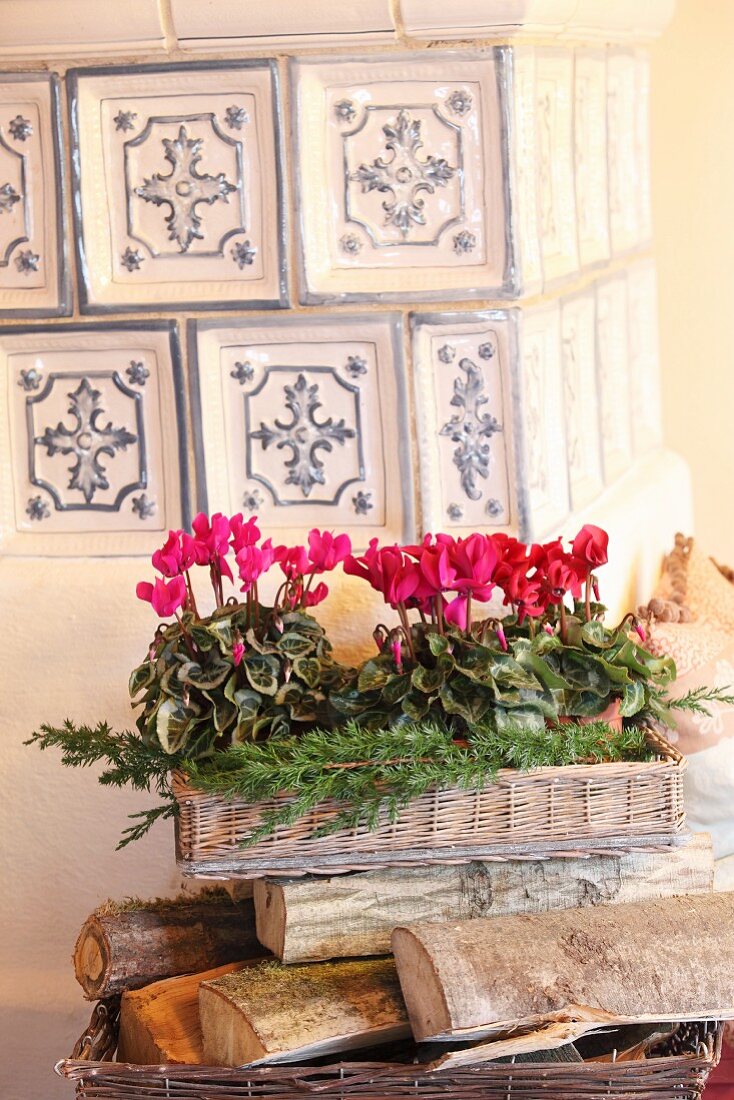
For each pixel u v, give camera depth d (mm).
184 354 1914
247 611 1626
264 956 1711
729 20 2877
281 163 1849
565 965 1443
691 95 2928
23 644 1991
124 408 1955
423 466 1886
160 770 1602
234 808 1512
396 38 1797
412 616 1925
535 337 1949
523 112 1844
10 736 2014
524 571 1622
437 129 1830
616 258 2463
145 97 1876
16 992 2055
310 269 1870
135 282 1923
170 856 2021
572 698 1628
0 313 1952
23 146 1911
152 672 1597
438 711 1571
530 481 1893
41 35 1846
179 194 1892
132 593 1957
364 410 1900
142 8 1809
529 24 1792
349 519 1930
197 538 1625
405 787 1494
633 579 2289
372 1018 1477
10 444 1995
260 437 1932
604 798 1562
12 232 1937
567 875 1599
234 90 1853
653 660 1671
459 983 1397
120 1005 1691
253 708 1595
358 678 1593
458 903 1578
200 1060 1532
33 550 2008
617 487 2430
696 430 3064
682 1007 1448
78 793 2021
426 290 1846
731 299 2990
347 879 1551
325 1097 1434
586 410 2266
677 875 1637
